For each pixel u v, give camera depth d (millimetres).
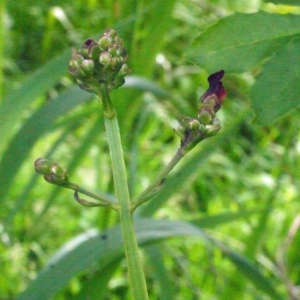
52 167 161
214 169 646
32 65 778
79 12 766
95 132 408
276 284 462
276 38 185
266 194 602
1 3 400
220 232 547
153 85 378
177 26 754
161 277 366
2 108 327
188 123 161
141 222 314
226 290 408
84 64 159
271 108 180
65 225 558
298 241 500
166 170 160
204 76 742
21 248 511
